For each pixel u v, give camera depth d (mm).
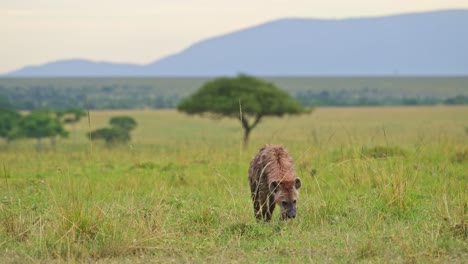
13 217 25547
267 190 27281
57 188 34844
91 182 39500
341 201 29594
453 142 54094
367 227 25312
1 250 22734
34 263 21031
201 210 27391
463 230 23625
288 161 27328
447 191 31219
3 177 42375
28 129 117375
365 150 44469
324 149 51188
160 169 45688
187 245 23203
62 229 23859
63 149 72750
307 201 29531
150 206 28484
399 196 28000
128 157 56031
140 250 22625
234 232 24672
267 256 21859
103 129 111438
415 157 42625
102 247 22578
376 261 20719
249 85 102562
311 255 21688
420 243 22234
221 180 37844
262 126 172875
